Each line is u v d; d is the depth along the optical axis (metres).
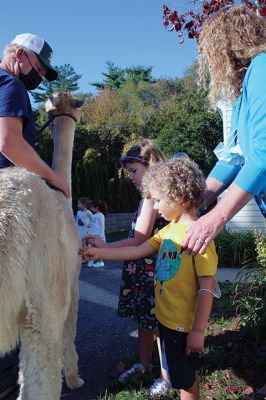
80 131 36.72
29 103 3.04
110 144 38.75
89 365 4.07
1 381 3.05
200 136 29.03
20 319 2.34
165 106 44.97
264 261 4.88
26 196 2.37
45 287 2.40
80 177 19.02
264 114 2.51
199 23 5.64
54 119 3.82
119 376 3.68
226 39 2.75
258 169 2.47
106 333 4.97
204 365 3.69
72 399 3.42
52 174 3.04
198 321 2.63
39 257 2.36
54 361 2.40
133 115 46.91
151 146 3.70
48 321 2.39
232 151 3.15
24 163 2.88
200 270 2.66
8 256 2.18
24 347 2.36
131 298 3.81
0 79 2.90
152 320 3.55
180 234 2.81
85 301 6.57
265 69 2.55
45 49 3.41
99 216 10.62
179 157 2.98
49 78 3.57
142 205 3.44
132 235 3.80
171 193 2.78
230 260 9.07
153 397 3.27
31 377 2.33
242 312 4.73
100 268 9.93
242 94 2.74
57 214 2.58
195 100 30.53
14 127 2.83
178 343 2.76
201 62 3.01
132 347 4.52
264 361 3.64
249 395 3.20
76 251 2.95
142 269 3.58
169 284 2.78
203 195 2.88
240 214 11.23
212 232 2.49
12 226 2.23
